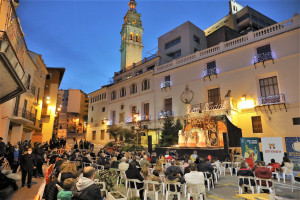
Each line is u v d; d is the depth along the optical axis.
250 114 19.38
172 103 26.36
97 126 40.97
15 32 6.83
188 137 19.39
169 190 6.43
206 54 24.14
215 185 9.02
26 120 19.25
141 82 31.98
